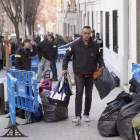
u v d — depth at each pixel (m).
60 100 10.66
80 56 10.42
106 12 25.06
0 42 30.64
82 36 10.53
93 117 11.55
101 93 10.37
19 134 9.64
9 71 11.84
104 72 10.30
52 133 9.80
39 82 20.59
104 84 10.22
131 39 16.09
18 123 11.07
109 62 23.67
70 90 10.84
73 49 10.52
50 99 10.96
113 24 21.14
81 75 10.54
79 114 10.59
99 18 30.58
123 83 17.41
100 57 10.67
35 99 10.28
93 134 9.54
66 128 10.27
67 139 9.18
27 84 10.65
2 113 12.69
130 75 16.34
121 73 17.69
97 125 9.56
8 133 9.56
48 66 20.50
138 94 8.96
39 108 11.09
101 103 13.89
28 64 13.82
